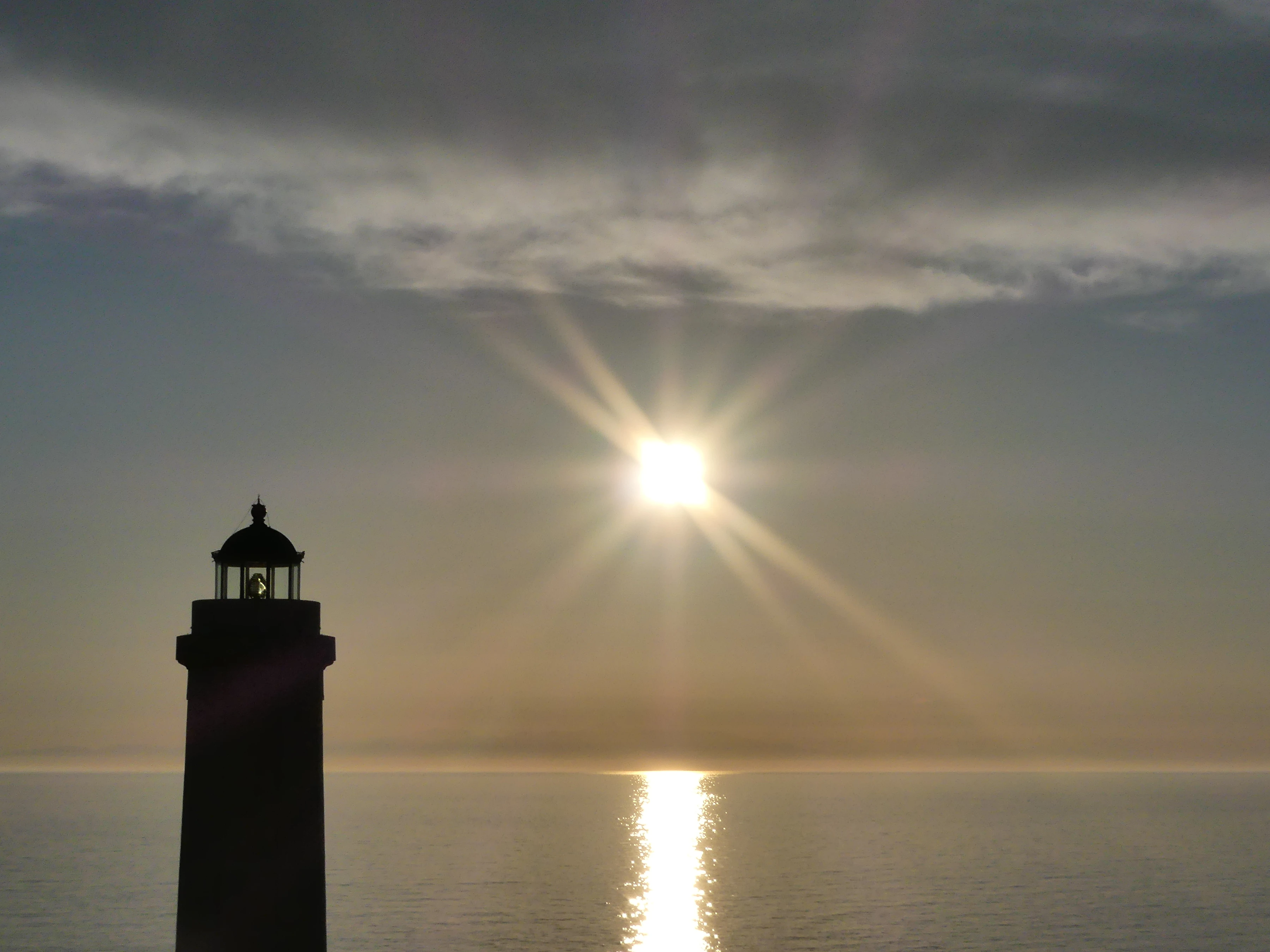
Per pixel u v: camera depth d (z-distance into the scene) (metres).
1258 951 103.25
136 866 160.25
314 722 34.59
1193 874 160.12
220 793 33.66
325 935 34.53
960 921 119.31
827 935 111.88
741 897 137.25
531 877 155.75
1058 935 111.25
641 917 121.06
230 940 33.38
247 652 34.03
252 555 35.34
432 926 113.00
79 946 101.44
